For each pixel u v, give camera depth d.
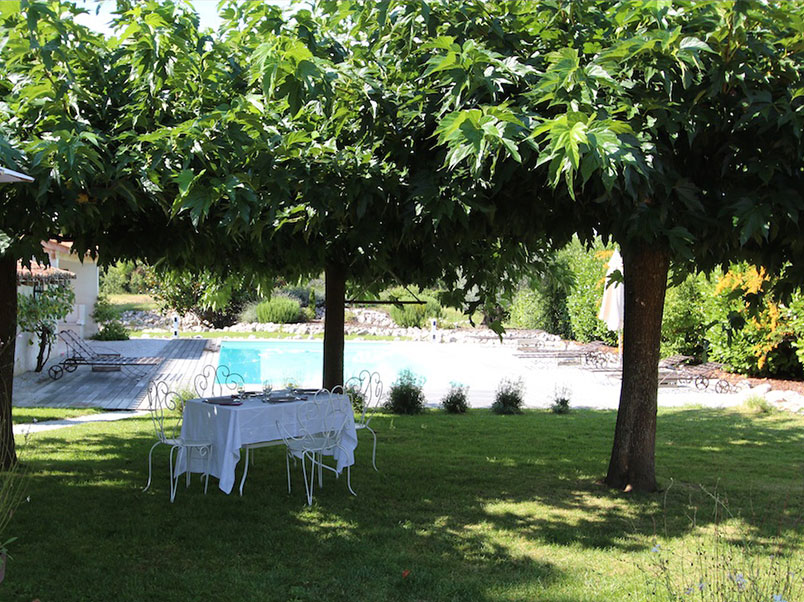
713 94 4.18
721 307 14.31
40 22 4.35
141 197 4.90
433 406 12.59
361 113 4.95
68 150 3.91
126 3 4.95
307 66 3.97
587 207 5.11
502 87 4.60
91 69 4.95
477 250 7.56
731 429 9.65
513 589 3.88
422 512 5.37
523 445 8.25
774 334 13.38
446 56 4.16
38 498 5.51
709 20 4.19
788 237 5.00
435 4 4.68
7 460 6.36
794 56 4.46
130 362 15.59
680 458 7.59
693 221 4.84
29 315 13.86
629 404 6.11
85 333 22.94
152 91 4.68
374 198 5.00
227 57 5.15
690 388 14.66
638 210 4.68
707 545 4.62
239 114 4.43
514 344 24.86
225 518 5.15
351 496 5.82
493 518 5.23
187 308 29.30
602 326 21.66
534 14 4.86
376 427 9.62
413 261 7.42
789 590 3.16
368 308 32.41
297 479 6.43
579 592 3.83
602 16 4.81
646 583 3.84
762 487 6.24
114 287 39.75
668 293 17.09
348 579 4.01
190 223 5.66
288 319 29.31
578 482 6.34
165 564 4.20
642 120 4.52
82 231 5.07
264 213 5.35
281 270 8.54
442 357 21.73
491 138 3.68
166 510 5.31
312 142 4.93
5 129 4.46
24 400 11.80
